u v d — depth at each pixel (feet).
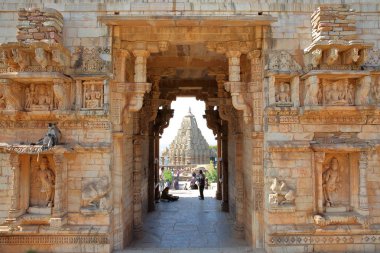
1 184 35.96
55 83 34.12
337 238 35.73
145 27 37.22
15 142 36.24
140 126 56.95
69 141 36.22
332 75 34.76
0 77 33.55
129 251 36.60
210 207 65.87
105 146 35.58
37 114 35.09
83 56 36.47
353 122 36.73
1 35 36.96
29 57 35.24
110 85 37.19
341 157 37.14
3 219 35.60
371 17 38.01
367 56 34.63
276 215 35.70
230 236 46.37
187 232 48.62
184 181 125.90
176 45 40.45
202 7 37.11
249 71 41.78
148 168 62.80
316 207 35.68
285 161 36.17
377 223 36.04
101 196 35.47
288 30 37.27
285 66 36.63
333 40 33.53
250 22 35.32
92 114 35.65
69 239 35.40
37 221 34.81
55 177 34.76
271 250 35.50
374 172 36.47
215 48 38.88
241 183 47.32
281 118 36.35
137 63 38.45
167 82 64.18
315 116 36.35
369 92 36.11
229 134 59.06
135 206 48.01
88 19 36.96
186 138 148.15
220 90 51.67
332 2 37.83
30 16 34.12
